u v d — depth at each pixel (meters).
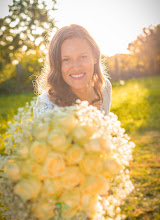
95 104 2.21
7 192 1.13
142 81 12.62
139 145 4.59
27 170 1.07
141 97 8.19
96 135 1.17
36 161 1.09
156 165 3.80
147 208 2.84
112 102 7.23
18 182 1.10
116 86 10.68
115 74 11.74
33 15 9.11
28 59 9.84
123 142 1.31
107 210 1.25
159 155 4.14
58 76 1.83
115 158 1.20
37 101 1.55
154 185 3.28
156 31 10.43
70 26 1.79
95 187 1.10
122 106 6.86
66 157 1.08
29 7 9.15
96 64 2.02
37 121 1.24
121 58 11.53
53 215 1.09
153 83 12.28
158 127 5.50
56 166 1.04
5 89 10.68
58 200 1.09
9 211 1.17
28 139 1.24
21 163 1.11
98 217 1.23
